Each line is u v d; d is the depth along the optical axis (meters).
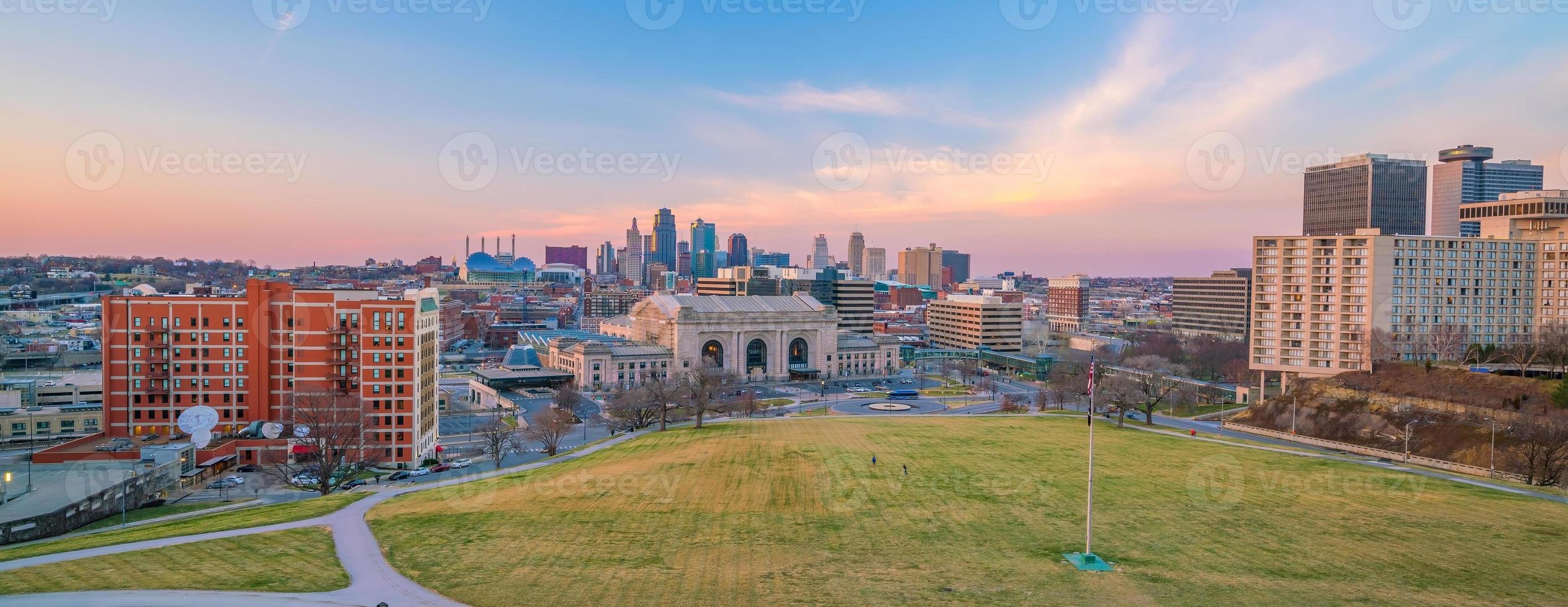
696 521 100.25
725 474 129.75
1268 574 80.75
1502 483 128.50
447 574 79.00
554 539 91.62
